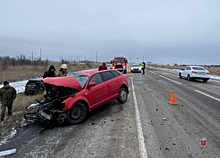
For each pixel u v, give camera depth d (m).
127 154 3.01
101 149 3.20
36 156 3.01
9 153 3.11
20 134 3.98
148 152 3.07
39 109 4.39
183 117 5.01
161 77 18.38
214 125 4.37
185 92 9.29
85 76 5.27
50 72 6.57
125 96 6.85
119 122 4.62
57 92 4.85
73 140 3.61
